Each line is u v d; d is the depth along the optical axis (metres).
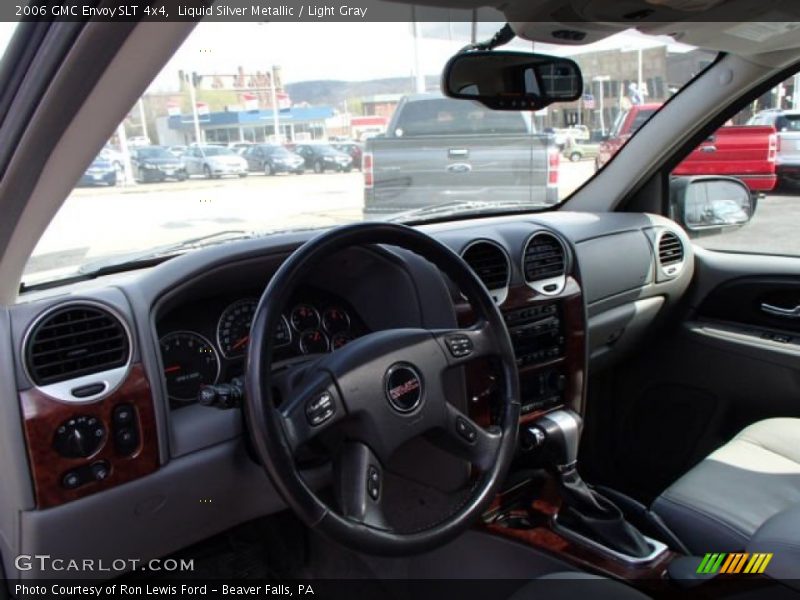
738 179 2.58
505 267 1.96
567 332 2.09
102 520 1.32
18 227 1.13
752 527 1.58
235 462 1.47
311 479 1.39
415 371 1.28
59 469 1.25
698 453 2.56
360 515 1.18
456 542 1.84
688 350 2.59
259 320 1.16
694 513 1.68
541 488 1.93
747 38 1.96
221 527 1.53
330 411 1.19
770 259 2.46
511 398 1.43
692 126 2.50
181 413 1.49
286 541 1.93
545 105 2.14
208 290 1.53
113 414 1.30
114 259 1.69
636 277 2.46
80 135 0.98
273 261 1.57
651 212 2.73
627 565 1.63
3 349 1.21
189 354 1.55
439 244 1.41
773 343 2.35
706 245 2.72
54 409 1.24
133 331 1.33
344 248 1.28
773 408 2.37
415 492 1.74
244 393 1.16
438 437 1.35
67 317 1.27
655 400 2.70
